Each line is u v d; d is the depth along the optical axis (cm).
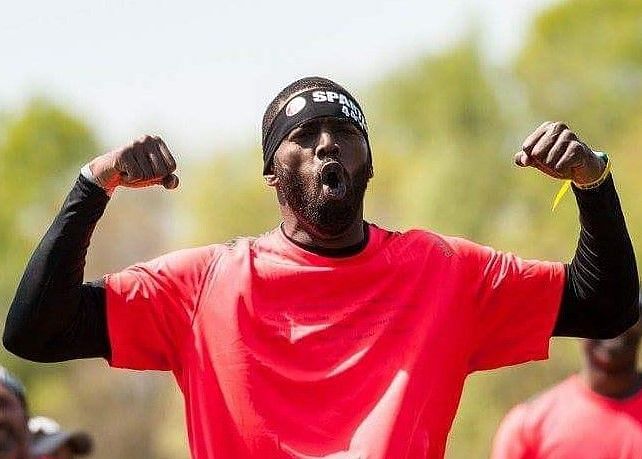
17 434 1441
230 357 1085
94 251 13162
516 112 9081
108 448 10875
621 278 1120
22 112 13988
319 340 1086
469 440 6194
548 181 7494
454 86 8981
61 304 1084
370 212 9838
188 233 10806
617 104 9112
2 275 11681
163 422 10856
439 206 7888
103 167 1079
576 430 1880
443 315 1105
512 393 6156
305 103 1108
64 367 10769
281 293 1099
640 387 1883
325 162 1094
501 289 1130
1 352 10331
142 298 1112
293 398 1077
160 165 1076
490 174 7900
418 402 1076
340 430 1067
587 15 9394
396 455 1059
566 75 9162
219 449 1080
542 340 1141
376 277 1105
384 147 9950
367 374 1080
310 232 1112
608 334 1152
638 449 1859
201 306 1105
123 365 1118
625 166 6700
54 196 13738
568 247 6562
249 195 10506
